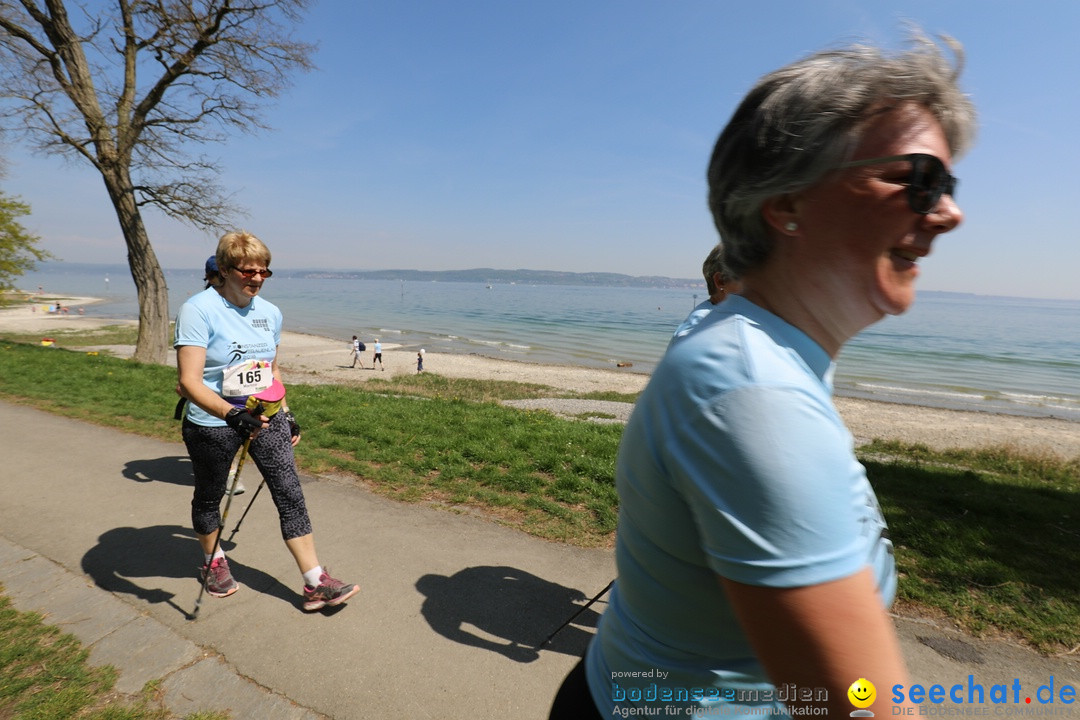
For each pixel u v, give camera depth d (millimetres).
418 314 89500
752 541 599
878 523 757
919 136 652
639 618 856
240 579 3545
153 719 2406
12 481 5254
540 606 3295
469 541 4094
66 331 43188
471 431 7160
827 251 691
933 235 699
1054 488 7727
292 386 12000
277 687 2615
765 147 682
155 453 6203
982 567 3814
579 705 1026
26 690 2551
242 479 5352
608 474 5426
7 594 3346
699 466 645
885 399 27766
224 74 16453
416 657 2834
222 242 3029
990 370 40594
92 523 4363
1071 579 3711
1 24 14672
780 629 600
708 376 655
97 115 16344
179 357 2912
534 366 35656
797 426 595
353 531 4234
